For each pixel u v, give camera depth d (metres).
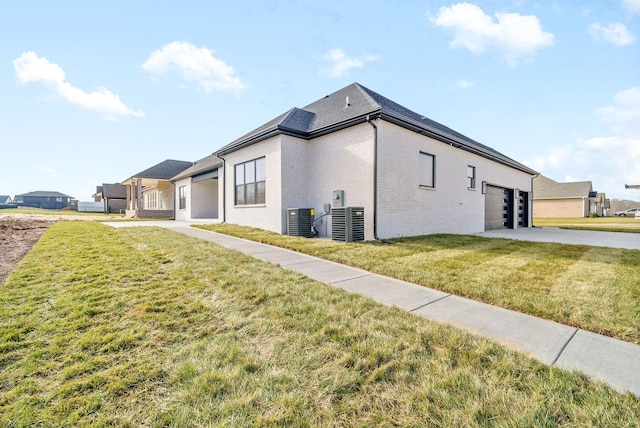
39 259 5.33
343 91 12.46
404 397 1.83
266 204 11.01
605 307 3.34
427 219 10.60
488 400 1.78
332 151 9.98
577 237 11.49
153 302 3.35
